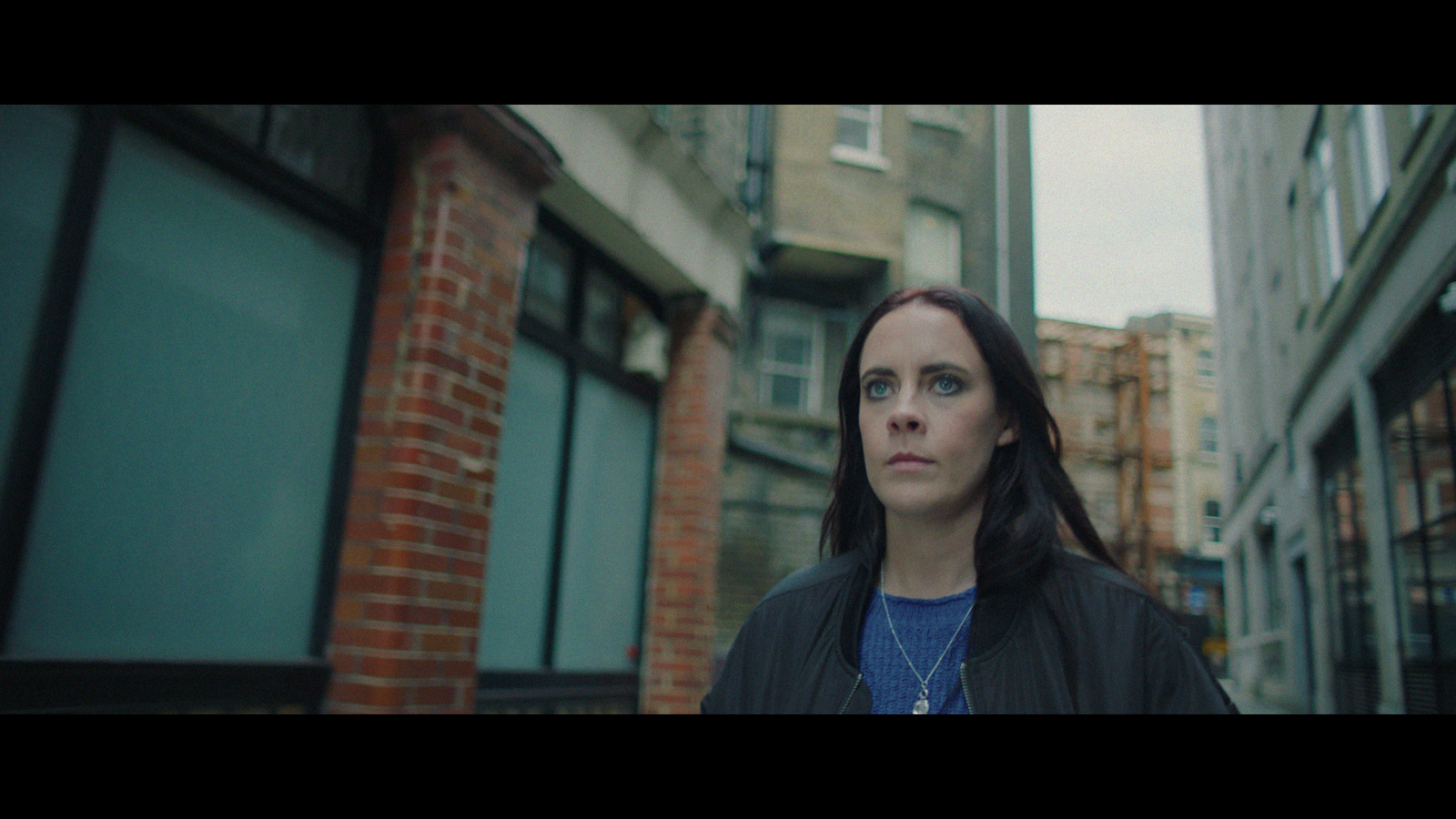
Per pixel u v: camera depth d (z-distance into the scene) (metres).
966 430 0.99
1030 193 13.08
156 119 2.71
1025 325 12.57
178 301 2.79
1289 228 12.45
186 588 2.77
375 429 3.32
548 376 4.63
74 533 2.46
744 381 10.79
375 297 3.47
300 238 3.24
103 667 2.43
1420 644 7.30
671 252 5.25
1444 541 6.64
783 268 11.60
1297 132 11.51
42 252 2.42
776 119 11.70
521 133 3.76
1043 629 0.96
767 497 10.09
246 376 3.01
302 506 3.19
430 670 3.21
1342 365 9.37
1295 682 13.77
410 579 3.15
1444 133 5.79
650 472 5.49
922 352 1.00
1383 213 7.59
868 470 1.03
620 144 4.72
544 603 4.48
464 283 3.49
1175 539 25.17
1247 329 18.64
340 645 3.15
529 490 4.42
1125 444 24.69
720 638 9.42
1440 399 6.59
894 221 11.70
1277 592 17.42
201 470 2.84
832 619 1.07
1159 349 26.20
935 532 1.03
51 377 2.41
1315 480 11.72
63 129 2.49
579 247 4.91
